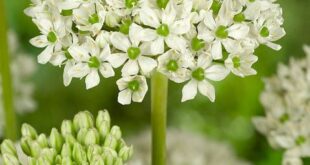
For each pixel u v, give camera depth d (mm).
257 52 520
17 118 509
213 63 283
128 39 272
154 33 270
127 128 534
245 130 518
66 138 284
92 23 276
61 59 286
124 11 272
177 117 537
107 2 272
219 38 273
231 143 518
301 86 361
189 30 271
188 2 268
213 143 481
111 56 273
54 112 530
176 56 271
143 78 274
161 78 300
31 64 470
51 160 281
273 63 526
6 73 373
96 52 277
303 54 557
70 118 531
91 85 279
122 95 276
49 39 288
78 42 282
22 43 540
